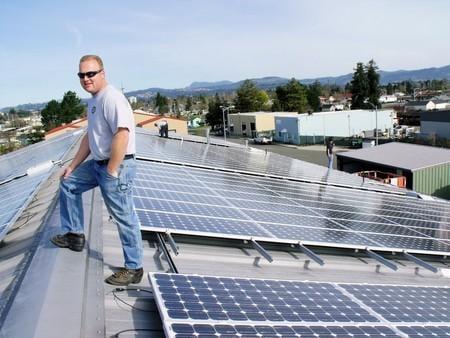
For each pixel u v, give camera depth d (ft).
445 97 473.26
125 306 16.42
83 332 13.66
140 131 132.87
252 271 23.65
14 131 575.38
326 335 14.61
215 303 15.43
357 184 70.13
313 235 28.96
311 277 24.38
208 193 37.17
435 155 119.44
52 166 45.85
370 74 425.69
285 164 83.46
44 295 15.35
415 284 26.45
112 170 15.61
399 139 229.04
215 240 26.30
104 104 15.55
